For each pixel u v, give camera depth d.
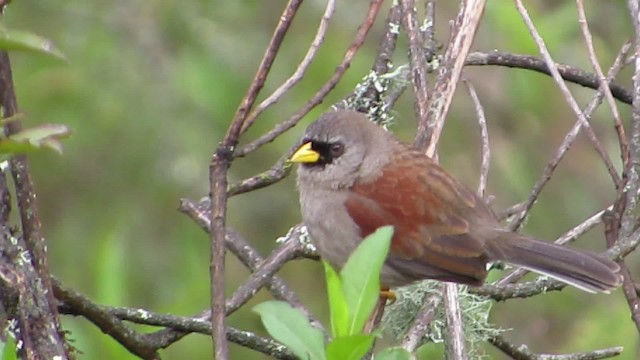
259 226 13.46
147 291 12.41
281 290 9.49
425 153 9.62
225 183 7.65
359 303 5.83
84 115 12.39
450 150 13.62
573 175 14.03
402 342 8.59
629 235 8.96
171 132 12.63
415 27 9.30
